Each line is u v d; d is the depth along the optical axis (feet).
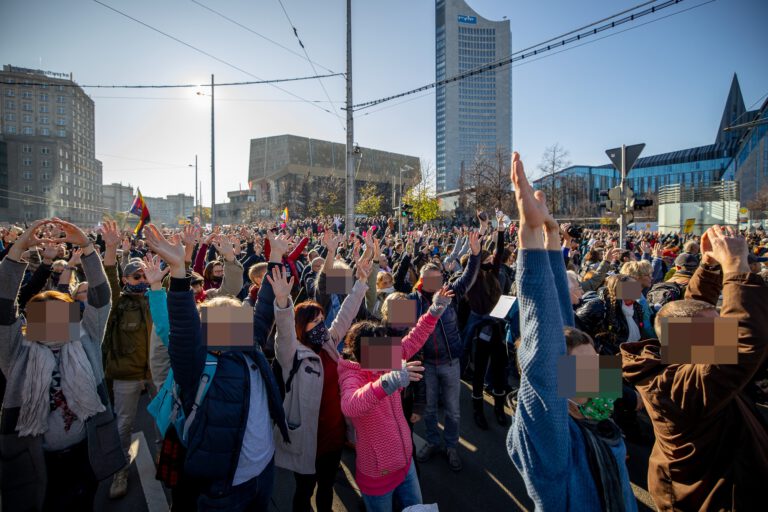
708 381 6.32
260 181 323.37
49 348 9.04
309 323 9.65
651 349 8.16
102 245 40.70
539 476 5.63
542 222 5.36
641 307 14.58
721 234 6.72
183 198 627.46
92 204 426.92
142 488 12.38
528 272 5.36
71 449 9.15
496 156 147.33
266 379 8.36
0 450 8.46
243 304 8.19
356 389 8.29
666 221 96.68
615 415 12.05
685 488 7.04
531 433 5.56
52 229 14.53
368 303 18.38
